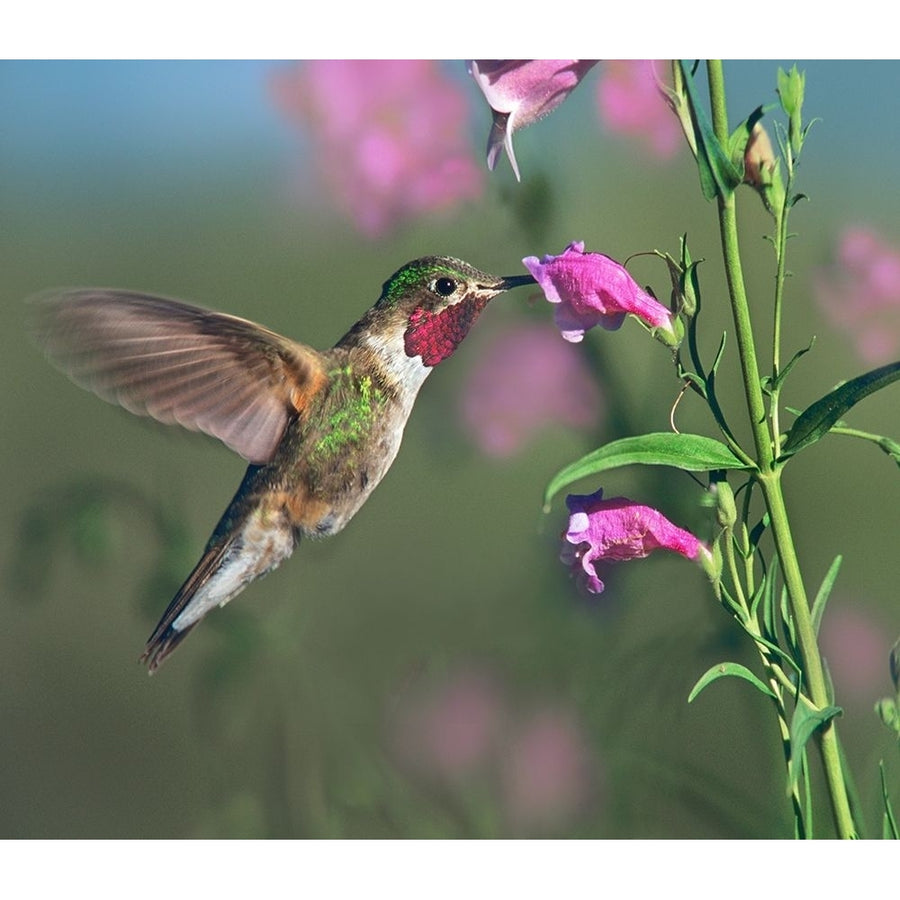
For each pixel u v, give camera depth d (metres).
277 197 10.52
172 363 5.84
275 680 7.36
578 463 4.73
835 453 8.95
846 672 8.12
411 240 8.88
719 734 7.93
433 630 7.52
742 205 8.91
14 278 10.89
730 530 5.11
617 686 7.11
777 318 4.95
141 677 9.34
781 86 4.80
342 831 7.40
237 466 8.63
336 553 7.85
